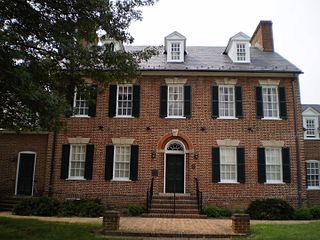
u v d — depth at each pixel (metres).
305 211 17.02
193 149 19.69
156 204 17.84
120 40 12.54
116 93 20.55
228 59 22.34
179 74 20.55
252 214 16.94
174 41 21.89
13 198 19.45
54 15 11.41
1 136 20.88
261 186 19.34
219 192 19.22
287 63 21.55
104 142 20.00
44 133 20.59
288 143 19.91
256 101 20.33
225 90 20.66
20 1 10.67
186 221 15.00
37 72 11.38
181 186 19.66
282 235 10.89
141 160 19.69
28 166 20.64
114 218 11.83
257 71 20.34
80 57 11.96
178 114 20.31
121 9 12.20
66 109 11.99
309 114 27.67
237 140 19.84
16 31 10.81
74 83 13.44
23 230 11.51
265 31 24.64
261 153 19.72
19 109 11.88
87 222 13.92
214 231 12.00
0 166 20.58
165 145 19.97
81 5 11.06
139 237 11.16
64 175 19.64
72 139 20.03
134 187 19.39
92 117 20.27
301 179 19.53
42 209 16.70
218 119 20.08
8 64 9.73
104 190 19.42
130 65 12.89
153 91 20.50
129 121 20.16
